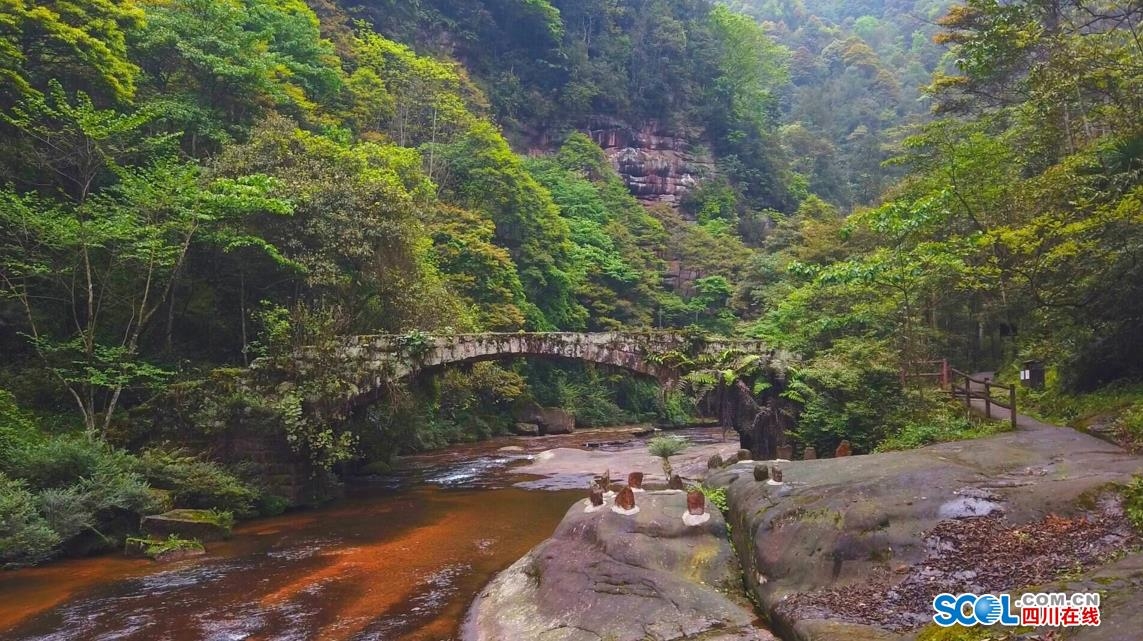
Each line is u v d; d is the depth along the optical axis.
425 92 45.47
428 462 25.72
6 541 11.30
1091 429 11.34
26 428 14.72
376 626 8.73
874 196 67.38
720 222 61.88
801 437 16.67
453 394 31.42
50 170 18.05
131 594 10.24
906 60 100.94
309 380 17.12
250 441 16.86
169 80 24.08
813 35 112.19
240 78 24.31
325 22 44.38
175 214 18.19
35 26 17.84
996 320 21.97
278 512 16.16
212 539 13.55
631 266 51.50
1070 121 20.06
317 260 19.91
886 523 7.10
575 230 51.12
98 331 18.12
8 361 16.94
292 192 20.11
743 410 18.89
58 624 9.03
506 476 21.81
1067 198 15.30
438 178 41.06
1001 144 21.44
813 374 16.81
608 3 74.19
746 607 7.17
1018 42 22.72
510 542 12.99
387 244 21.17
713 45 77.06
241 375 17.02
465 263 34.62
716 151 73.31
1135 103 15.89
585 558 8.42
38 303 17.52
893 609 5.84
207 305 20.53
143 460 14.65
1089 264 13.44
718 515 8.95
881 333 21.92
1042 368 16.91
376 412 21.81
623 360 19.83
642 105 70.19
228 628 8.80
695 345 19.86
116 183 19.61
